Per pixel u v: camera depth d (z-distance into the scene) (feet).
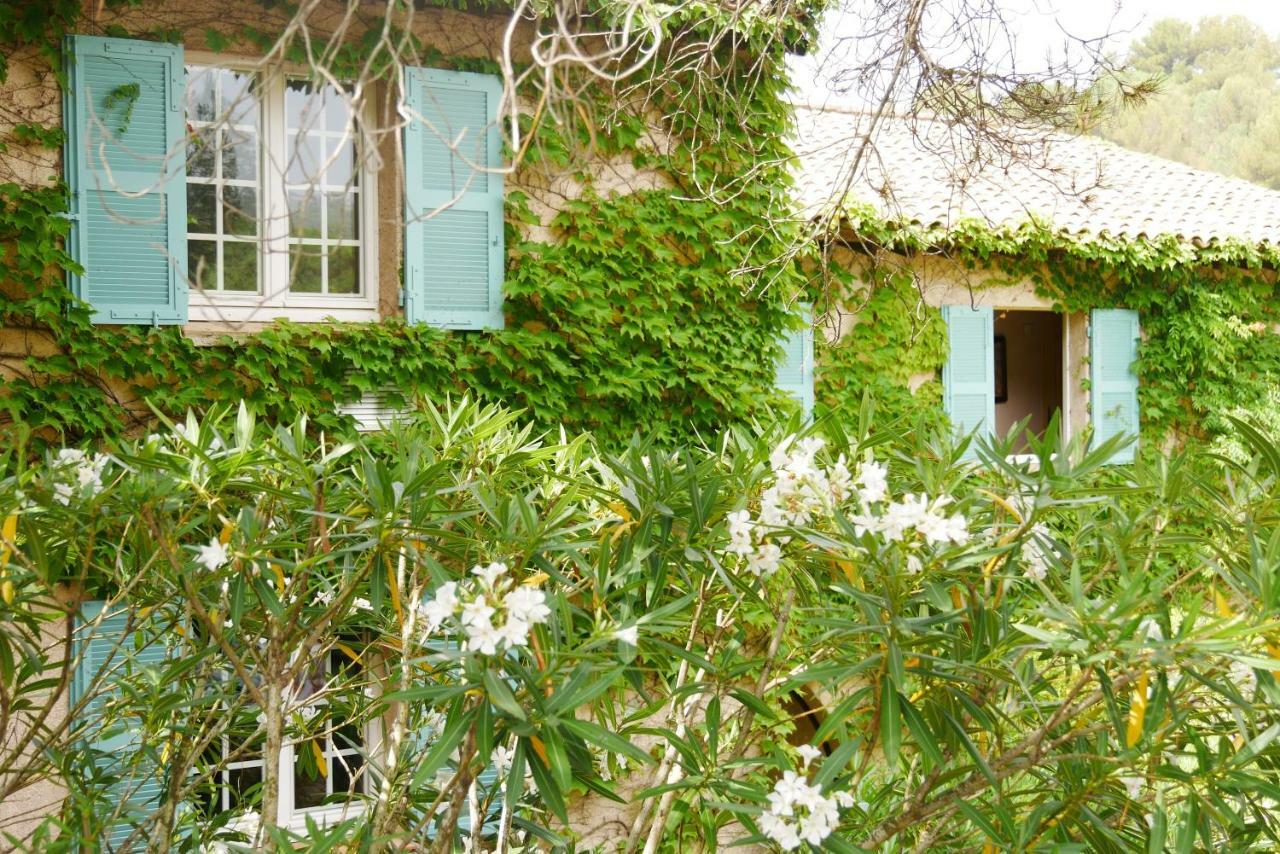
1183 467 9.63
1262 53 116.78
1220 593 8.29
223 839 11.28
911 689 8.90
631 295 23.57
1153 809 8.54
